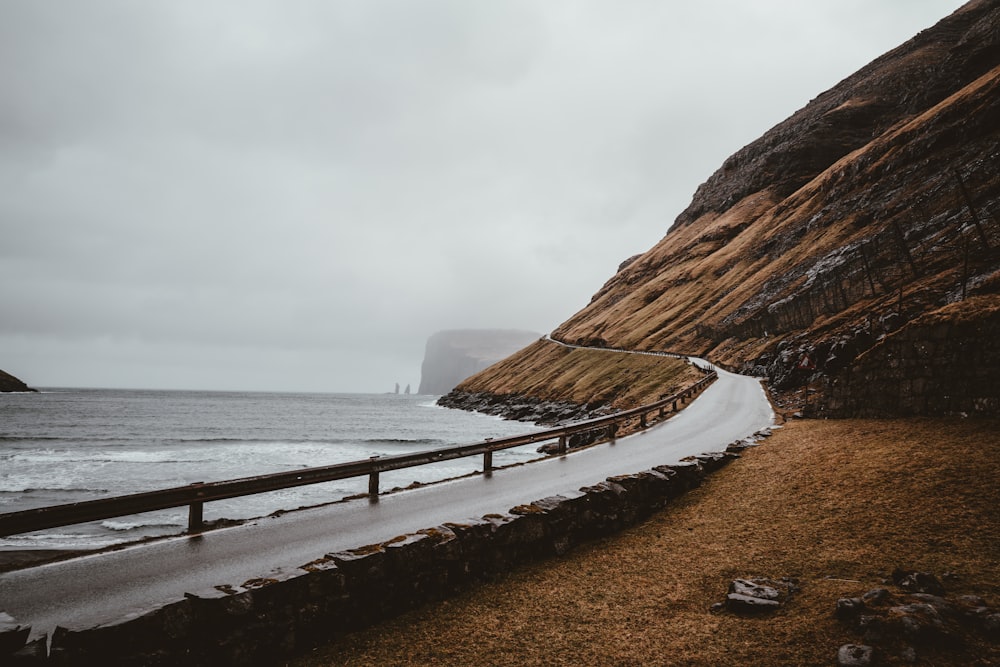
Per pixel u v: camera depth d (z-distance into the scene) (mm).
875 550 9969
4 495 31031
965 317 17391
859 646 6668
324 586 8148
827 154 173750
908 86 179125
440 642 8188
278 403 195875
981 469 12367
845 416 22625
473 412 131625
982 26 151000
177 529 22969
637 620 8742
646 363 88750
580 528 12766
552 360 140125
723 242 165500
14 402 145250
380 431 79062
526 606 9438
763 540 11484
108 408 130375
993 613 7004
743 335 79312
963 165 75750
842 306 57594
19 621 7586
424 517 13266
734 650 7426
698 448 23422
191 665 6656
